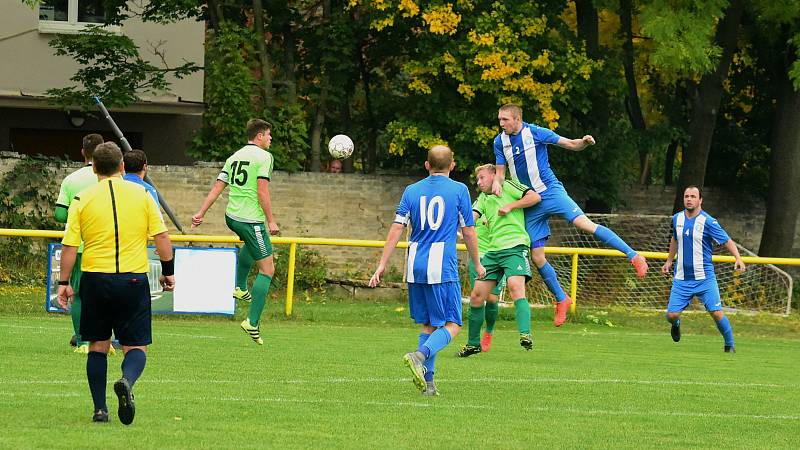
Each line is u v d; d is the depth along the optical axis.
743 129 89.62
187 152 76.44
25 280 57.44
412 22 77.44
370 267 76.75
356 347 42.47
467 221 28.67
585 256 68.62
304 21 81.31
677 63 69.75
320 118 81.88
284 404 26.81
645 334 55.88
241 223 39.25
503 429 24.27
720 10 70.81
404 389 30.31
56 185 70.69
